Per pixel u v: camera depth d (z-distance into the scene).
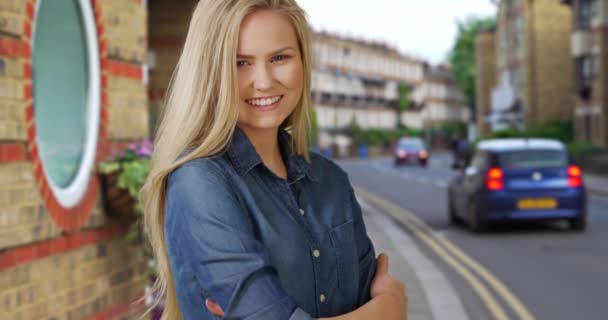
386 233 12.13
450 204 14.08
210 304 1.30
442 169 41.03
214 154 1.39
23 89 3.34
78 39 4.07
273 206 1.43
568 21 49.12
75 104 4.00
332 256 1.50
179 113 1.41
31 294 3.39
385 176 32.88
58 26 3.83
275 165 1.59
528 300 7.27
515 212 12.00
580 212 12.08
